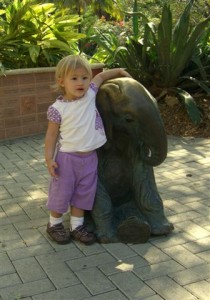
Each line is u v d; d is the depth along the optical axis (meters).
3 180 4.83
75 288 2.76
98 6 11.90
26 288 2.77
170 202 4.05
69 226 3.58
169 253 3.15
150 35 7.60
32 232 3.56
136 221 3.25
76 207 3.34
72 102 3.12
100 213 3.36
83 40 8.59
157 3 12.16
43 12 7.42
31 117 6.84
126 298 2.64
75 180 3.25
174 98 7.22
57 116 3.12
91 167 3.27
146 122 3.03
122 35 8.36
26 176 4.95
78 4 11.03
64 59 3.10
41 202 4.18
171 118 6.98
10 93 6.59
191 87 7.54
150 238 3.38
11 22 7.11
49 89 6.90
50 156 3.17
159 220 3.44
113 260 3.08
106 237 3.32
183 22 6.82
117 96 3.11
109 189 3.52
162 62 7.10
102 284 2.79
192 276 2.85
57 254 3.19
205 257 3.09
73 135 3.15
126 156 3.46
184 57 6.96
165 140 3.10
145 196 3.41
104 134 3.27
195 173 4.85
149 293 2.68
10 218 3.84
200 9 10.47
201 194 4.24
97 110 3.25
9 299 2.66
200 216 3.75
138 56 7.45
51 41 7.20
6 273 2.95
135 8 8.07
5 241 3.41
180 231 3.49
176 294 2.66
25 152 5.96
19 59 7.31
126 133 3.26
